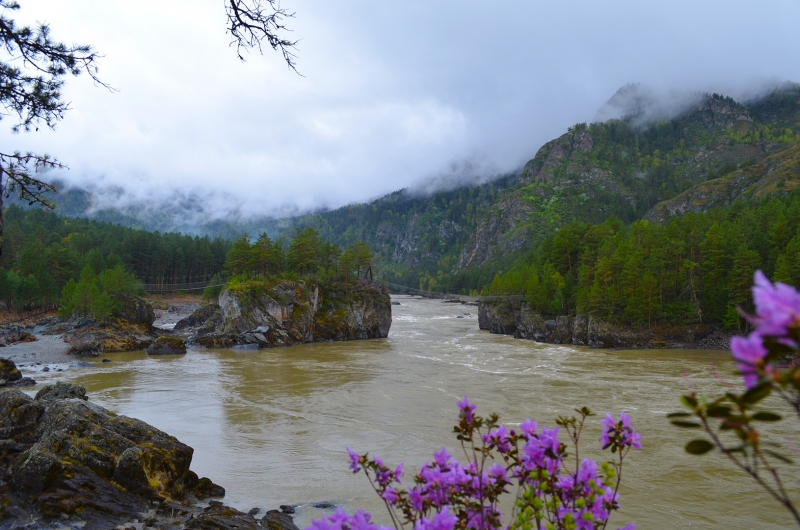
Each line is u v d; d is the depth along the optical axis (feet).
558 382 131.85
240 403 108.27
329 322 246.68
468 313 437.99
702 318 231.91
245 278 270.87
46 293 303.07
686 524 53.47
